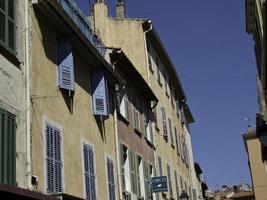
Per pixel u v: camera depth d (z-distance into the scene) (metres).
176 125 32.81
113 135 18.12
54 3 13.05
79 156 14.16
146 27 27.41
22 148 10.74
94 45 17.47
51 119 12.64
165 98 30.22
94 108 16.25
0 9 10.61
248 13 25.16
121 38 27.12
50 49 13.35
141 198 20.22
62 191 12.43
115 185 17.27
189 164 36.66
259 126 15.31
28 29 11.89
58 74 13.64
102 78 16.81
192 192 35.66
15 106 10.71
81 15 16.72
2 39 10.54
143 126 23.19
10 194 8.48
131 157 20.02
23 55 11.51
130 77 21.62
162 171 25.56
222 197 69.50
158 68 29.59
